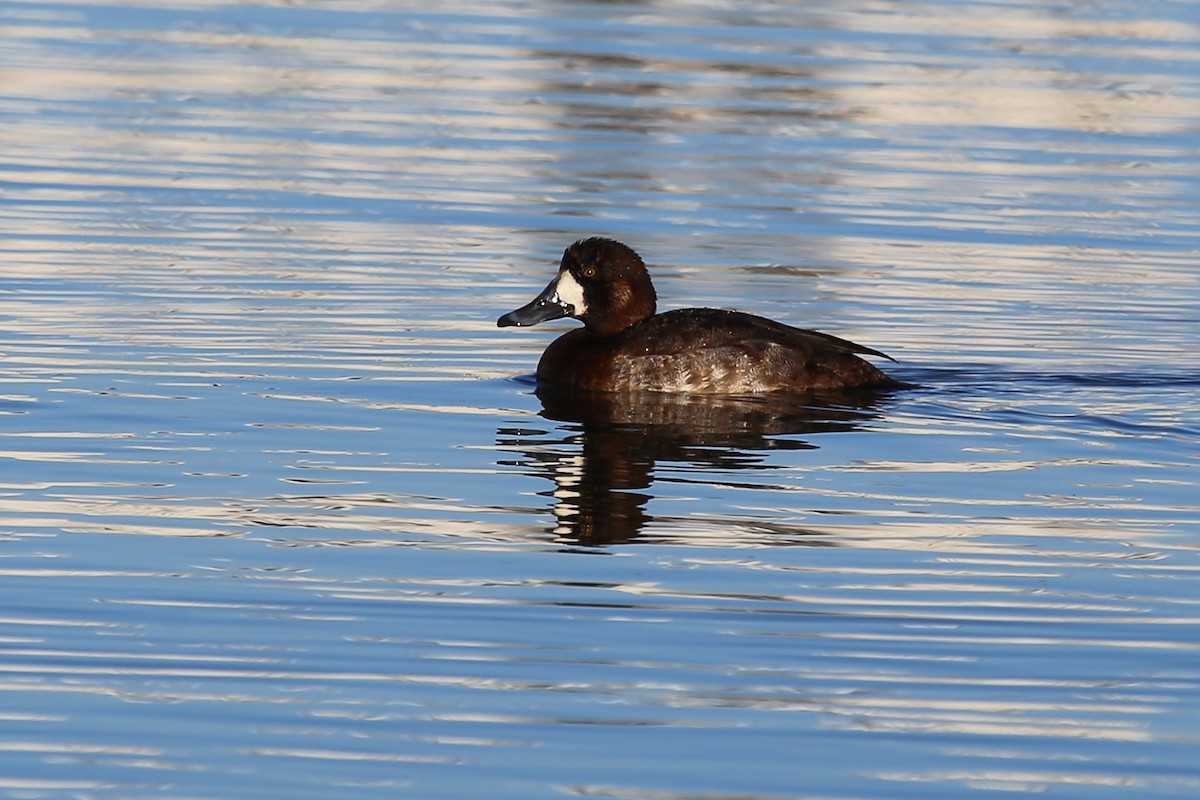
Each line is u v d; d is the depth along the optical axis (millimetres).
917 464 12336
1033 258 19250
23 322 15500
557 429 13156
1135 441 12953
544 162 23141
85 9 33250
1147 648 9164
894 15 34656
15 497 11219
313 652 8961
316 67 28719
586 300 15102
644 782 7676
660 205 21109
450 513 11148
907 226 20531
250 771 7711
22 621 9242
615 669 8820
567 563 10273
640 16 34094
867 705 8461
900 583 10023
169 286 16969
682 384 14328
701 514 11180
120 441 12484
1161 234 20484
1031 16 35094
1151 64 30703
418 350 15383
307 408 13461
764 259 18859
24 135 23516
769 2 36094
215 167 22281
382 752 7914
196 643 9039
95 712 8242
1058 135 25750
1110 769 7840
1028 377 14766
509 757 7879
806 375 14359
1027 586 10008
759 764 7844
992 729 8227
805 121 26016
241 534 10680
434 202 20938
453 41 31172
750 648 9086
